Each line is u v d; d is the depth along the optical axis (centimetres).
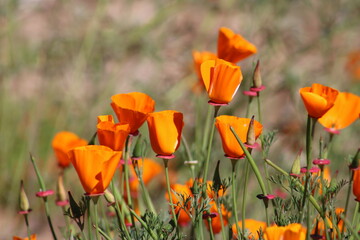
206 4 1288
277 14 1088
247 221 431
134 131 369
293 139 944
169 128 362
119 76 1218
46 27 1252
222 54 477
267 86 987
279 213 367
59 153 503
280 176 392
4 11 1138
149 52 1151
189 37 1330
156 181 787
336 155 820
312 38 1177
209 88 371
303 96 341
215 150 651
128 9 1230
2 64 1134
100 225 446
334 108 403
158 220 368
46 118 1121
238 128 350
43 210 986
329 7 1096
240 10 1189
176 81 1186
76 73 1114
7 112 1122
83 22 1189
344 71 1099
